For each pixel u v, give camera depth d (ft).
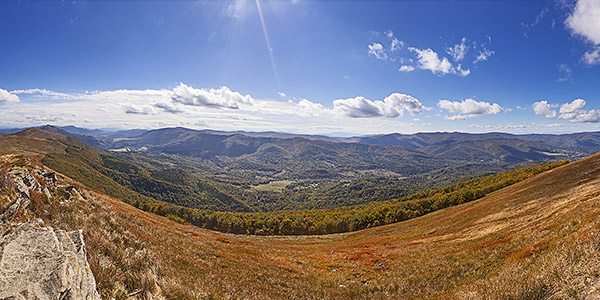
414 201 305.73
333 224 293.23
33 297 15.81
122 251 40.93
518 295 31.76
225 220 321.73
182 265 58.08
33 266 18.12
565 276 29.45
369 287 72.18
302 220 320.70
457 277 64.08
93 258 29.53
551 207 95.04
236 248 113.80
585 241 34.94
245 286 60.80
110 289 26.68
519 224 92.84
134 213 126.00
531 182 197.67
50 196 52.26
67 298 17.61
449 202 265.54
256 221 324.39
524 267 44.09
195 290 42.45
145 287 31.86
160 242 71.26
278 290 65.67
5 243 19.63
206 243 103.45
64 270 18.81
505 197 174.09
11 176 39.83
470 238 105.81
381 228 237.25
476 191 256.73
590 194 84.58
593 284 24.95
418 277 72.02
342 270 94.48
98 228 48.57
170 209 328.70
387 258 108.27
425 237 147.54
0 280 15.89
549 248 47.42
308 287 72.54
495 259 65.36
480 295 40.16
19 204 33.30
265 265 88.89
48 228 24.20
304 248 161.58
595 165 148.66
